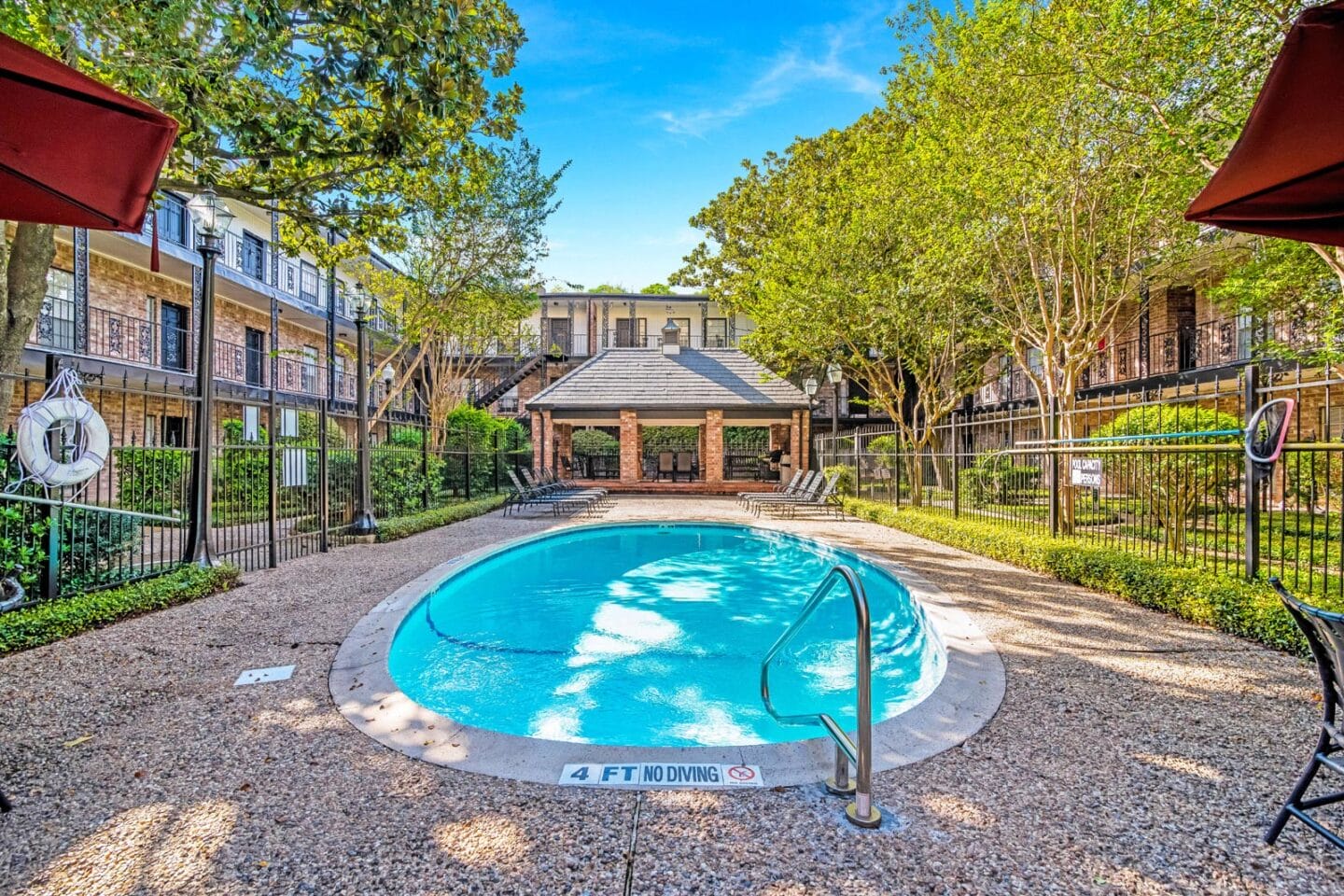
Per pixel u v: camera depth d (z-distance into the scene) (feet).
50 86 7.31
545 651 18.60
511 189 48.70
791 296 48.83
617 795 8.63
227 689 12.52
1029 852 7.39
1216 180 8.58
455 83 19.24
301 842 7.60
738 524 39.42
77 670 13.52
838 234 43.78
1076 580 21.93
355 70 18.37
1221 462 23.94
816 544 32.55
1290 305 37.65
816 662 17.74
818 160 67.82
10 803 8.45
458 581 24.56
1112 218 32.48
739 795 8.63
